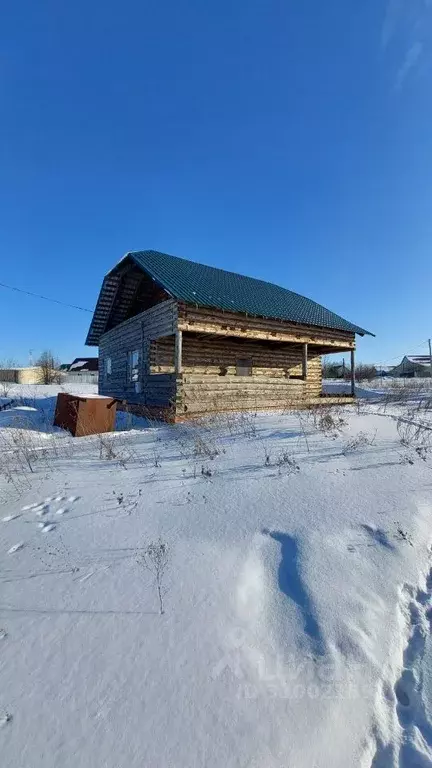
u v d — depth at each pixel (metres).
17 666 2.48
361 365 61.69
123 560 3.64
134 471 6.27
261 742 1.99
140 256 13.70
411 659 2.61
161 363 14.05
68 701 2.23
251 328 13.34
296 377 17.95
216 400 12.34
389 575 3.37
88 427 10.45
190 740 2.00
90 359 65.44
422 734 2.12
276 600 3.05
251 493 4.96
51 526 4.49
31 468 6.78
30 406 17.42
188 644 2.61
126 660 2.50
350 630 2.75
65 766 1.88
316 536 3.85
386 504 4.60
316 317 16.05
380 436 7.77
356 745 2.02
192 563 3.50
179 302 11.70
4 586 3.34
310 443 7.15
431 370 54.97
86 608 3.00
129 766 1.88
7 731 2.06
